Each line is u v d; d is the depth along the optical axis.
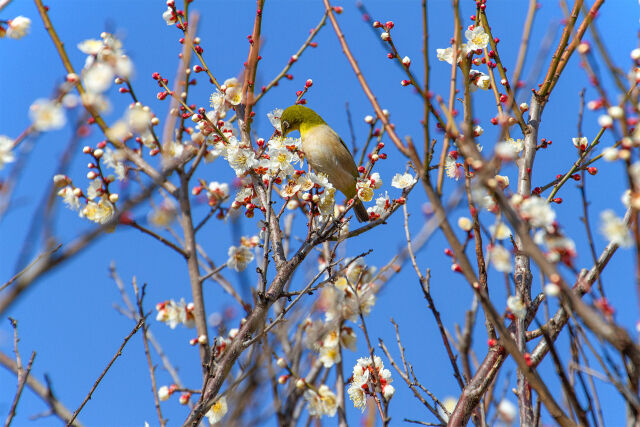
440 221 5.72
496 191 5.61
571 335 6.38
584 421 5.73
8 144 6.30
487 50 9.88
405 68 8.55
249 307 7.02
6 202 5.07
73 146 4.84
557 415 5.87
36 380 7.80
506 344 5.98
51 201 4.60
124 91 9.05
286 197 9.68
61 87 5.59
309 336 7.35
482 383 7.74
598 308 5.64
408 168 9.97
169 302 8.63
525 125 10.18
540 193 9.96
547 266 5.47
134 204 4.54
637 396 5.54
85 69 7.00
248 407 5.47
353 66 7.25
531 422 7.49
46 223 4.54
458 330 7.45
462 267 5.79
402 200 9.83
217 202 9.04
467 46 9.70
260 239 10.36
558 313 7.86
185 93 9.82
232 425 5.39
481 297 5.84
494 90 9.65
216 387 7.84
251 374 5.61
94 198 8.38
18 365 7.59
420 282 7.86
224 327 7.29
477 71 9.98
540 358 7.96
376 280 8.39
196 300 8.54
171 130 7.08
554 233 5.86
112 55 7.08
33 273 4.21
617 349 5.43
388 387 8.15
